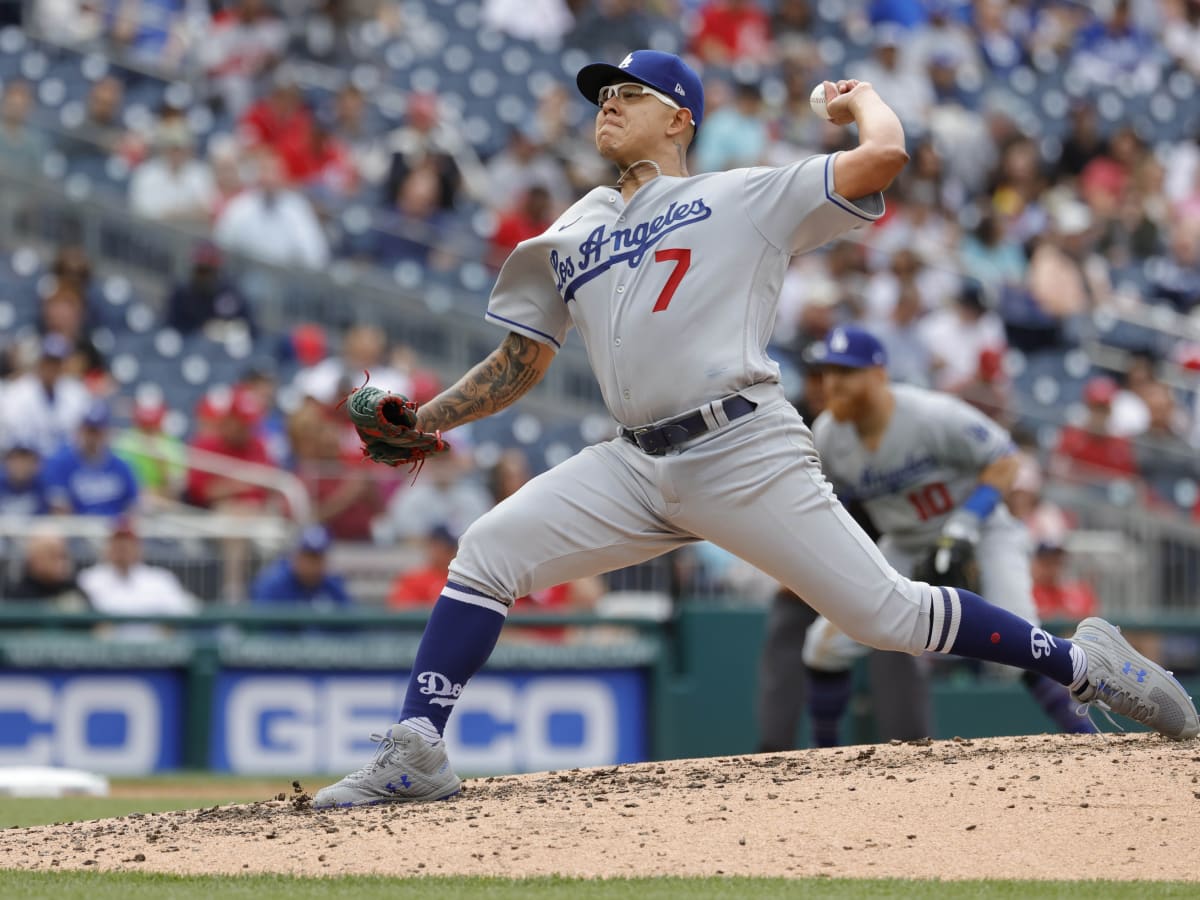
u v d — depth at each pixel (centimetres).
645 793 1590
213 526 3734
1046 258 5850
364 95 5766
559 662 3578
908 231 5769
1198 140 7700
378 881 1287
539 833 1445
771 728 2703
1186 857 1329
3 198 4984
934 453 2403
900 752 1764
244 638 3506
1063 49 7688
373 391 1598
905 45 7169
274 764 3506
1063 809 1455
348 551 3822
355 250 5109
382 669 3562
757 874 1300
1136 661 1698
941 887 1238
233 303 4797
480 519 1611
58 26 5997
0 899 1242
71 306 4525
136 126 5419
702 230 1540
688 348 1539
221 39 5897
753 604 3669
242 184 5122
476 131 6119
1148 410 5272
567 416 4788
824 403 2716
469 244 5194
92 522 3662
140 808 2412
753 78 6594
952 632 1602
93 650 3444
